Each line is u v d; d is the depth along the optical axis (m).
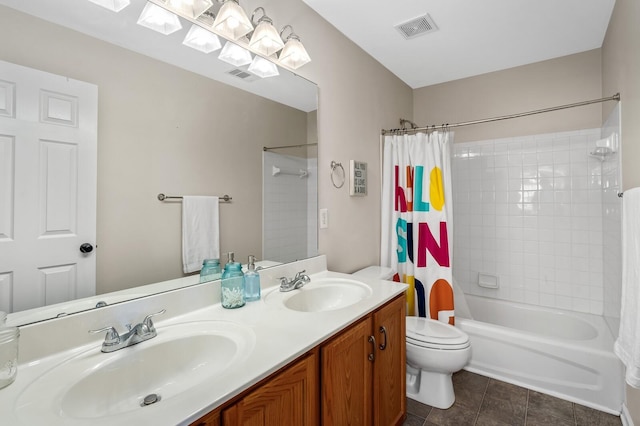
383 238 2.61
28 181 0.92
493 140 2.86
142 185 1.18
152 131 1.21
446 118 3.09
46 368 0.85
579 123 2.51
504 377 2.17
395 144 2.57
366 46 2.39
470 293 2.99
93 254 1.06
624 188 1.79
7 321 0.88
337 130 2.17
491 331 2.21
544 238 2.66
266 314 1.24
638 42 1.45
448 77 2.98
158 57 1.23
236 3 1.34
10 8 0.89
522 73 2.73
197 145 1.37
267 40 1.54
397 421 1.62
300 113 1.87
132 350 0.95
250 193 1.60
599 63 2.44
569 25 2.12
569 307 2.57
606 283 2.30
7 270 0.89
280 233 1.75
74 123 1.01
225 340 1.04
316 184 1.99
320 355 1.08
